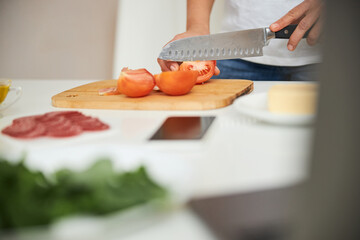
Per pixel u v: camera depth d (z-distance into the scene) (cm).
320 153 26
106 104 98
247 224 35
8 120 86
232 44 119
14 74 249
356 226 25
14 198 35
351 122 24
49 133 70
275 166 53
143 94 101
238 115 85
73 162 50
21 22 240
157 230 38
